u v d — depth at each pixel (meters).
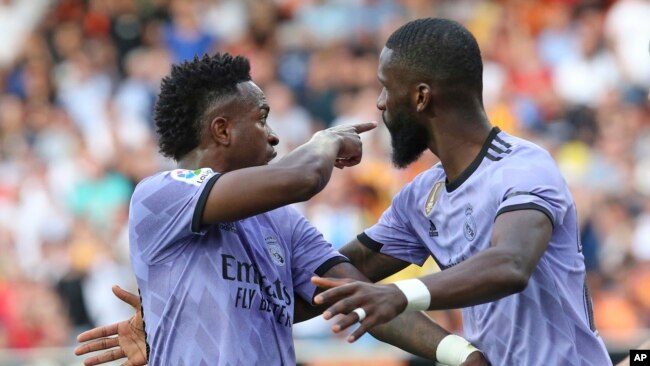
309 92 32.19
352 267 10.64
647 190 29.20
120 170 29.19
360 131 10.22
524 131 31.36
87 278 25.19
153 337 9.77
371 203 26.22
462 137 9.90
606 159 30.34
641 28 34.69
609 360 10.12
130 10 35.44
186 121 10.02
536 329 9.81
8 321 24.05
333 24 35.00
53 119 31.69
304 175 9.26
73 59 34.00
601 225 27.11
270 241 10.32
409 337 10.67
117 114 31.50
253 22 35.19
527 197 9.13
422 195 10.55
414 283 8.52
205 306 9.64
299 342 20.45
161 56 33.72
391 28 34.59
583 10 36.06
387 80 9.98
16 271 26.11
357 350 18.80
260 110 10.13
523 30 35.22
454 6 36.06
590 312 10.22
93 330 10.82
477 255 8.69
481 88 9.98
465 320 10.54
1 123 31.42
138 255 9.84
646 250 26.92
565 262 9.79
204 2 35.59
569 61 34.34
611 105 32.75
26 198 28.22
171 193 9.60
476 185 9.76
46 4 35.91
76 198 28.23
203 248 9.75
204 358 9.55
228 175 9.43
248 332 9.71
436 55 9.75
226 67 10.04
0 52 34.47
